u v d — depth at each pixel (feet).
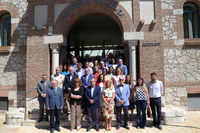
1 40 32.65
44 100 19.95
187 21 29.50
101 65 22.16
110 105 17.30
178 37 27.58
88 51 38.55
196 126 18.76
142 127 18.34
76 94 17.84
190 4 29.45
